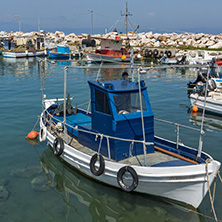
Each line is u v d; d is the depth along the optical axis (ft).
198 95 60.49
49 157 36.78
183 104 64.59
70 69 133.49
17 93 74.90
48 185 30.04
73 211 25.89
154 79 104.47
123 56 151.53
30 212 25.49
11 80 97.76
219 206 26.53
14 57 183.42
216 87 66.33
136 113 29.27
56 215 25.22
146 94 30.50
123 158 28.94
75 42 265.95
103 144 30.53
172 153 29.96
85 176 32.01
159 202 27.35
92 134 32.24
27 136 43.50
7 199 27.25
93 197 28.04
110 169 27.58
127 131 28.71
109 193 28.71
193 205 26.08
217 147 39.47
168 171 24.98
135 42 238.48
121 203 27.12
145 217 25.14
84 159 30.45
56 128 39.04
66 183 30.55
